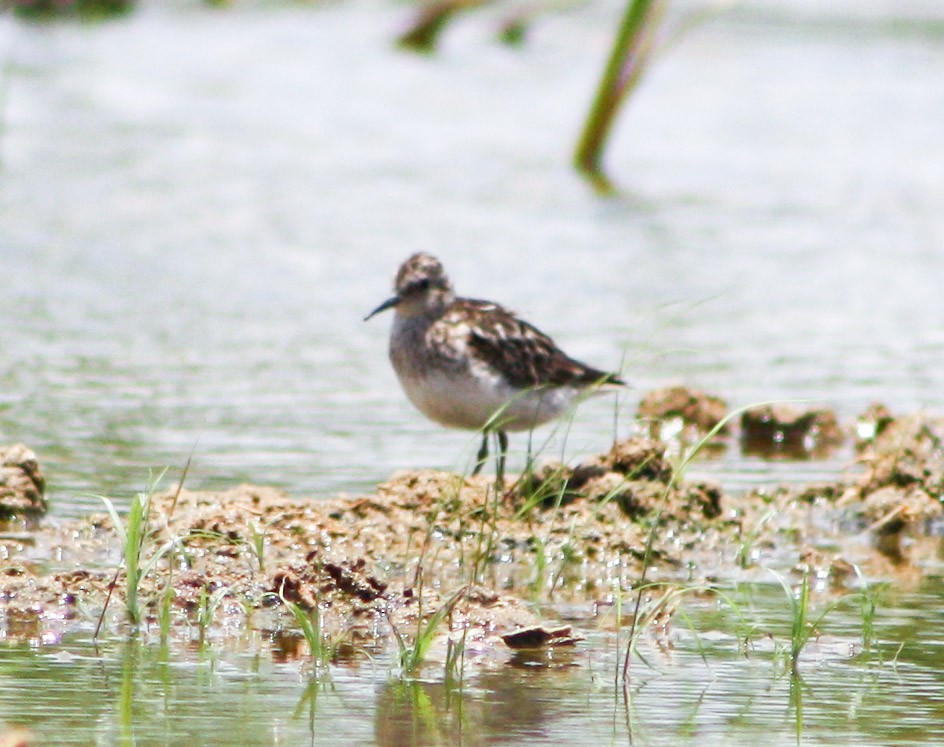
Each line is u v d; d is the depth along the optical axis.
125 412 16.25
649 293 22.36
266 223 25.78
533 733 8.59
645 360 18.86
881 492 13.92
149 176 28.64
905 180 31.17
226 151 31.09
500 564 12.24
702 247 25.41
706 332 20.42
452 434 15.98
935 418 15.24
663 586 11.67
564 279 22.95
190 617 10.52
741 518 13.48
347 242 24.77
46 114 33.31
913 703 9.23
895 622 10.90
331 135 33.25
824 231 26.84
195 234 24.86
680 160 32.41
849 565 12.36
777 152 33.44
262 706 8.90
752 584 11.91
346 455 15.05
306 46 43.72
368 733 8.52
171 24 46.12
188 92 36.81
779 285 23.12
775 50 45.06
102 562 11.76
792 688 9.46
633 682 9.50
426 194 28.44
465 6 43.84
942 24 50.19
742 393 17.66
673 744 8.48
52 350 18.56
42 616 10.39
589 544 12.52
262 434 15.66
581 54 44.47
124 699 8.95
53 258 23.03
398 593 10.90
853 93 39.84
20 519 12.72
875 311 21.81
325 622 10.48
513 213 27.36
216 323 20.19
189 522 12.26
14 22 44.19
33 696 8.95
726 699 9.23
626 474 13.53
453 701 9.07
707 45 45.16
